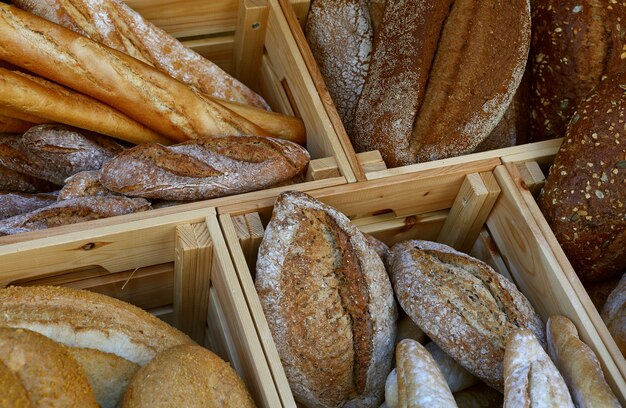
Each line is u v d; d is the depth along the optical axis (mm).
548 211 1008
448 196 1055
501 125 1110
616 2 1033
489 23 1013
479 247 1092
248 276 910
